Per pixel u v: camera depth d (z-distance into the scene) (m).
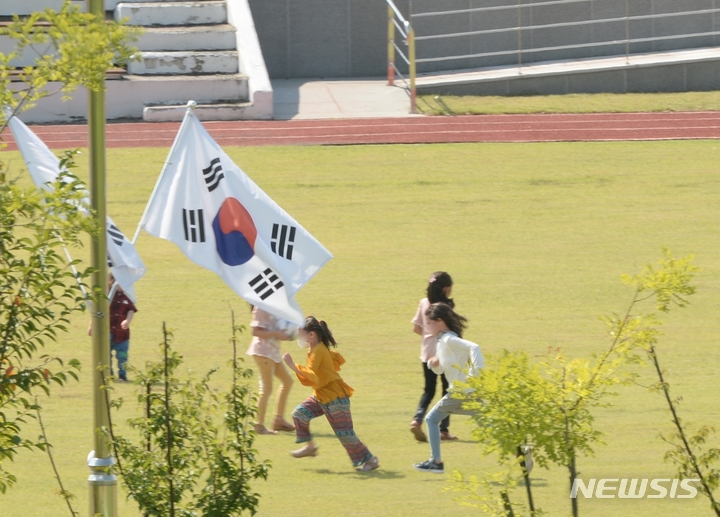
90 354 48.53
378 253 63.69
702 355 48.25
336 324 53.19
